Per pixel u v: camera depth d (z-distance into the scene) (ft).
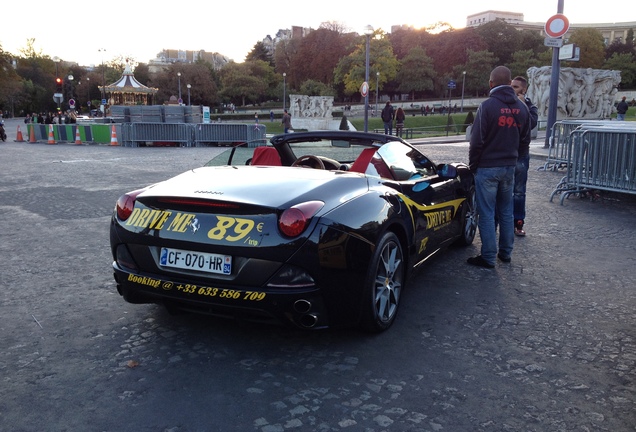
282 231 9.56
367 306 10.79
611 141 26.35
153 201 10.63
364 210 10.75
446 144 76.43
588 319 12.53
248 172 12.26
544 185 33.99
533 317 12.62
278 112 336.90
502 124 15.83
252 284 9.68
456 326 12.04
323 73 373.61
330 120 159.33
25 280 15.29
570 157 28.30
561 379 9.64
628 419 8.36
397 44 384.68
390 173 13.46
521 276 15.81
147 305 13.28
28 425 8.13
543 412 8.54
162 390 9.19
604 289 14.67
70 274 15.87
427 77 349.00
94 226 22.53
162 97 352.49
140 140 76.59
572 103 99.76
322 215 9.86
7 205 27.55
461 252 18.51
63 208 26.68
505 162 16.10
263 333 11.57
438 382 9.49
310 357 10.44
